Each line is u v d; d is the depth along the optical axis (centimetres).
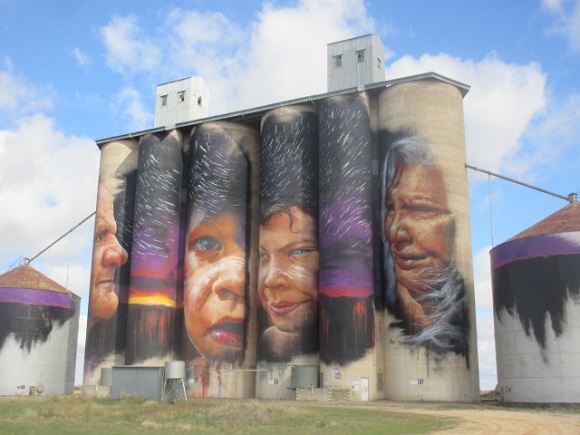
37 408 3566
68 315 6159
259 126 6359
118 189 6650
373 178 5400
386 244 5175
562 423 2805
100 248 6512
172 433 2459
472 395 4766
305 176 5612
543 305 3822
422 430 2541
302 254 5438
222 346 5688
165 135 6519
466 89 5559
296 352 5250
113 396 4603
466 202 5256
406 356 4838
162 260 6125
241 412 3033
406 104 5344
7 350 5669
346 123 5434
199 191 6109
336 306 5009
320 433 2433
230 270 5850
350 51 6091
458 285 4916
